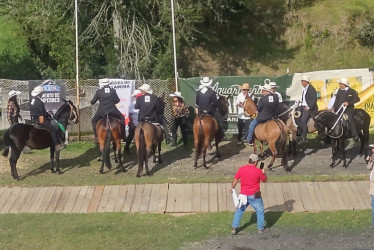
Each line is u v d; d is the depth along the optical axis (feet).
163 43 85.46
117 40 84.33
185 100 68.74
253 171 41.45
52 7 84.33
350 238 41.29
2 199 50.83
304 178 52.49
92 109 69.21
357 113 58.90
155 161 60.18
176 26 84.12
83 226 44.65
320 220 45.11
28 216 47.47
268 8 107.04
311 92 59.11
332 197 49.78
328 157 60.90
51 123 56.13
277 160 60.18
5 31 104.06
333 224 44.14
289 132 60.64
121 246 40.34
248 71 98.02
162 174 56.24
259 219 42.14
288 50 101.65
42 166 59.77
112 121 55.62
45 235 42.70
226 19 102.83
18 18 94.27
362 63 98.58
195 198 50.08
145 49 82.79
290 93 68.74
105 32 87.20
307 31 103.14
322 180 52.21
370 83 69.36
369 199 49.29
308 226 43.86
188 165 59.21
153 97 56.29
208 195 50.39
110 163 55.98
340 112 56.24
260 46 102.27
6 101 70.23
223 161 60.49
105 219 46.37
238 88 68.23
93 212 48.44
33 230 43.96
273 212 47.09
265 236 41.96
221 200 49.65
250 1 104.63
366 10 106.01
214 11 96.53
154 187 51.83
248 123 65.26
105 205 49.62
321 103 69.41
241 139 66.80
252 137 58.49
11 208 49.57
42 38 87.35
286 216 46.09
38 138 55.21
